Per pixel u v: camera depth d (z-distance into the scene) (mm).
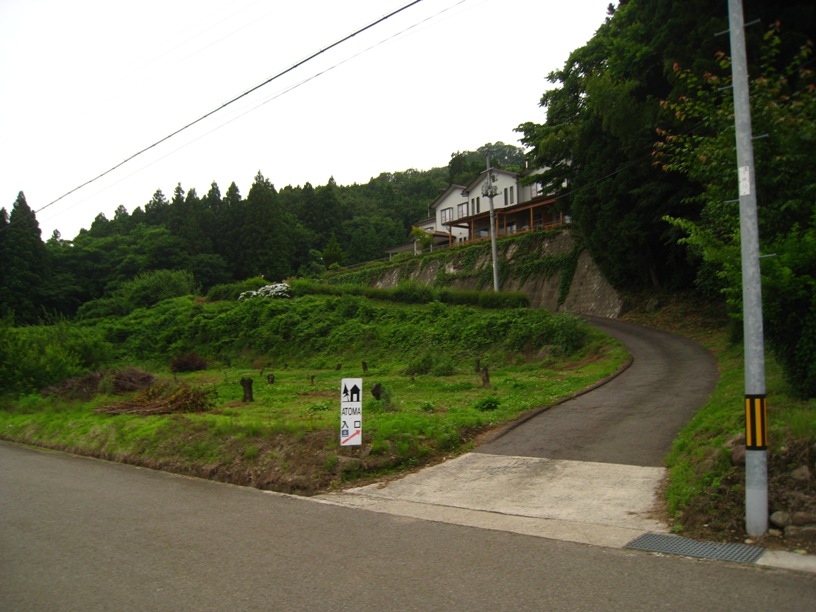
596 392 16500
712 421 9242
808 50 12852
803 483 6312
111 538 6812
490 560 5844
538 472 9414
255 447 10789
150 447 12383
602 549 6117
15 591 5242
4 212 66062
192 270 72500
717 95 12102
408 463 10383
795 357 8883
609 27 32875
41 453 13930
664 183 27312
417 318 38250
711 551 5895
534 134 40938
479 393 18719
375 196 122625
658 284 34281
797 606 4559
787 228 9672
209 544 6531
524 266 46594
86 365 25391
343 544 6480
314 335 40594
